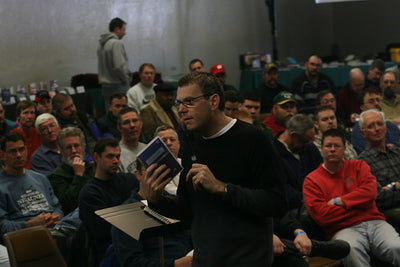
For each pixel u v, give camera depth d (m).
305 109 7.62
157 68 10.62
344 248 3.89
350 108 7.69
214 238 2.23
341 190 4.25
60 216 4.38
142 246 3.55
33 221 4.09
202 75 2.20
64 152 4.73
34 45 9.36
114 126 6.30
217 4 11.16
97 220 3.83
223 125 2.23
